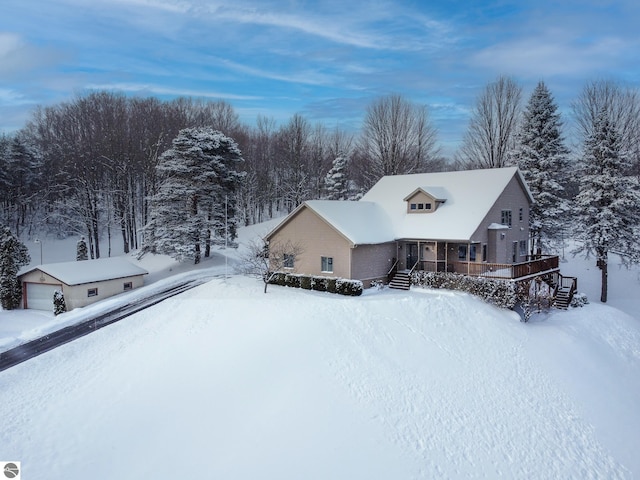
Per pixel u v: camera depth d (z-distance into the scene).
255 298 24.94
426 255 30.64
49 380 17.34
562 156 38.41
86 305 32.59
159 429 13.90
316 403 14.92
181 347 19.34
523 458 13.81
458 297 23.72
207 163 41.00
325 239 29.03
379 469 12.52
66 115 67.00
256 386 15.82
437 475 12.64
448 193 32.41
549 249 39.25
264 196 70.94
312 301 23.11
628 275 38.25
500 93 51.84
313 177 69.44
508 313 23.77
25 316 31.53
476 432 14.65
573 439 15.01
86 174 53.72
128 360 18.66
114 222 57.62
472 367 18.30
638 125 53.72
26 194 60.25
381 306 22.06
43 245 55.59
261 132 86.50
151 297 29.44
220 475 11.96
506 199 32.09
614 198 33.69
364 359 17.69
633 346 23.42
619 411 17.20
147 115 66.50
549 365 19.23
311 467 12.34
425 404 15.65
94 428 14.05
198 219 40.00
